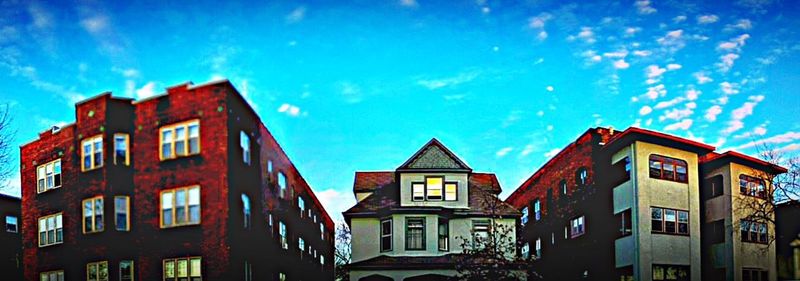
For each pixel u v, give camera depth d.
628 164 40.97
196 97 33.22
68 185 35.22
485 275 41.72
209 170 32.19
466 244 42.53
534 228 53.66
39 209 36.31
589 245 44.31
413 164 45.22
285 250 42.69
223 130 32.41
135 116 34.19
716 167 43.84
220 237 31.44
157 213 32.66
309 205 52.81
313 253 54.31
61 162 35.88
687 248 40.34
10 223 49.53
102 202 33.78
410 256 43.09
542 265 51.12
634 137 40.31
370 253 43.84
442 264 42.34
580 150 46.44
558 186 49.56
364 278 42.62
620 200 41.50
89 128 35.06
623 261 40.59
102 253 33.25
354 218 44.47
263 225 37.12
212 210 31.78
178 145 33.00
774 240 43.34
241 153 33.97
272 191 39.62
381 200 45.44
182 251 31.86
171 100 33.69
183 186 32.50
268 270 37.81
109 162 34.00
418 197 44.81
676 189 40.94
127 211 33.25
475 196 45.81
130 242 32.84
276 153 41.16
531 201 54.72
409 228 43.69
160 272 32.03
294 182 46.41
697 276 40.22
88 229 34.00
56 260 34.94
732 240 41.78
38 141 37.28
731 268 41.50
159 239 32.38
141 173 33.41
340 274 77.12
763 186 43.78
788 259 42.50
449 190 44.94
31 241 36.19
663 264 39.31
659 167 40.72
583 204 45.44
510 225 44.84
